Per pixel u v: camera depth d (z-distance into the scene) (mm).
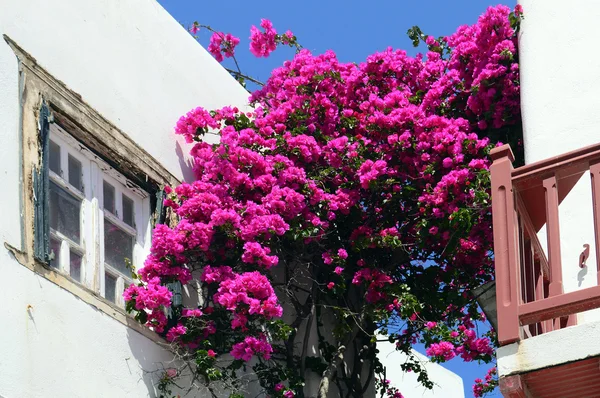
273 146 8570
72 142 7402
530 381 5797
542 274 6504
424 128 8617
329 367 8664
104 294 7359
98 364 6883
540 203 6469
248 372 8336
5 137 6613
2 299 6246
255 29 10016
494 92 8758
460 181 8234
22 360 6266
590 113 7254
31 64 7043
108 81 7859
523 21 7973
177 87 8766
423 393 11305
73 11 7648
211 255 8094
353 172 8664
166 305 7398
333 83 9180
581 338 5641
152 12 8656
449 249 8445
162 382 7371
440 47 9453
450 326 9141
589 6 7625
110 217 7664
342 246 8906
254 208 8078
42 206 6754
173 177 8375
